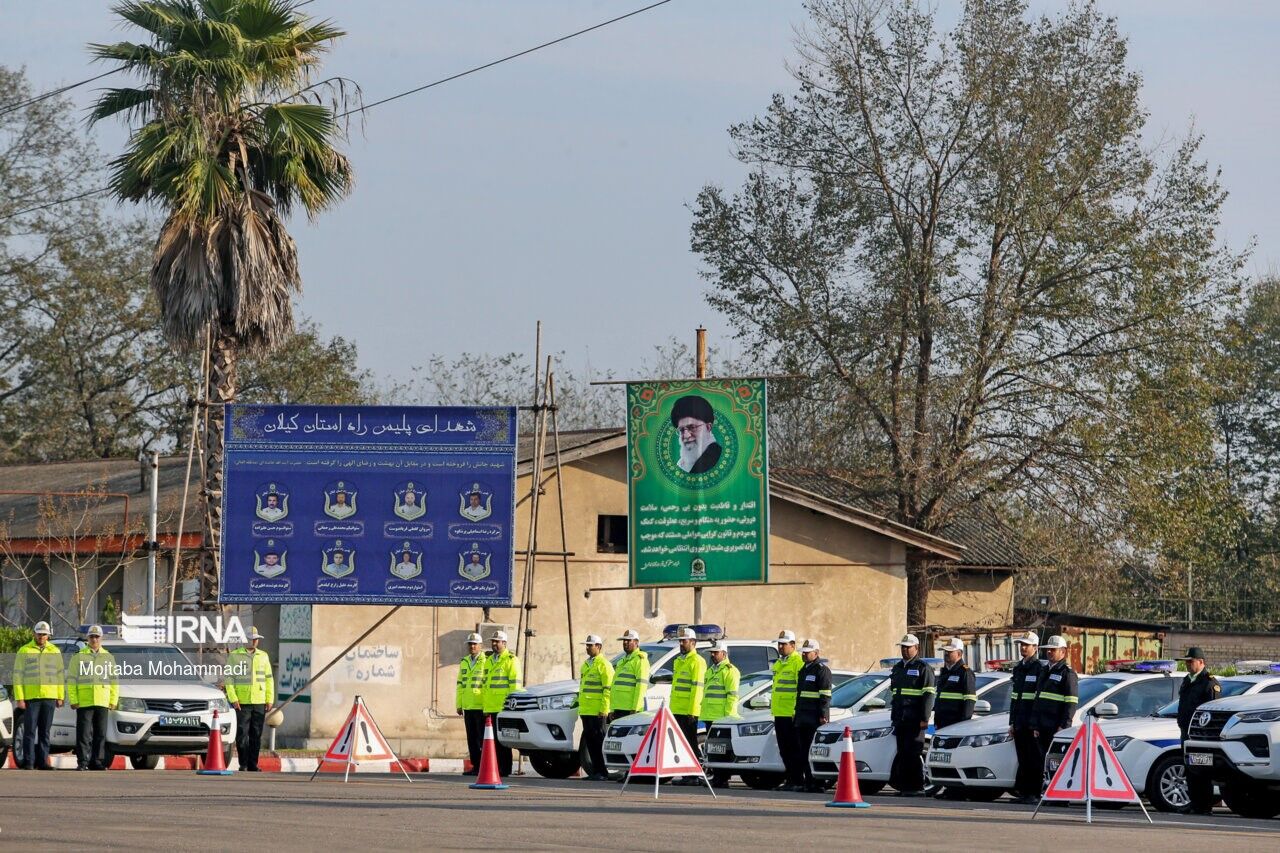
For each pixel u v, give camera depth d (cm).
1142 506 8019
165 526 7075
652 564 5912
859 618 7175
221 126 6059
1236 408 14625
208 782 4247
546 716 4959
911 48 8262
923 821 3247
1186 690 3897
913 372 8388
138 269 12619
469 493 5638
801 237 8488
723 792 4316
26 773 4509
